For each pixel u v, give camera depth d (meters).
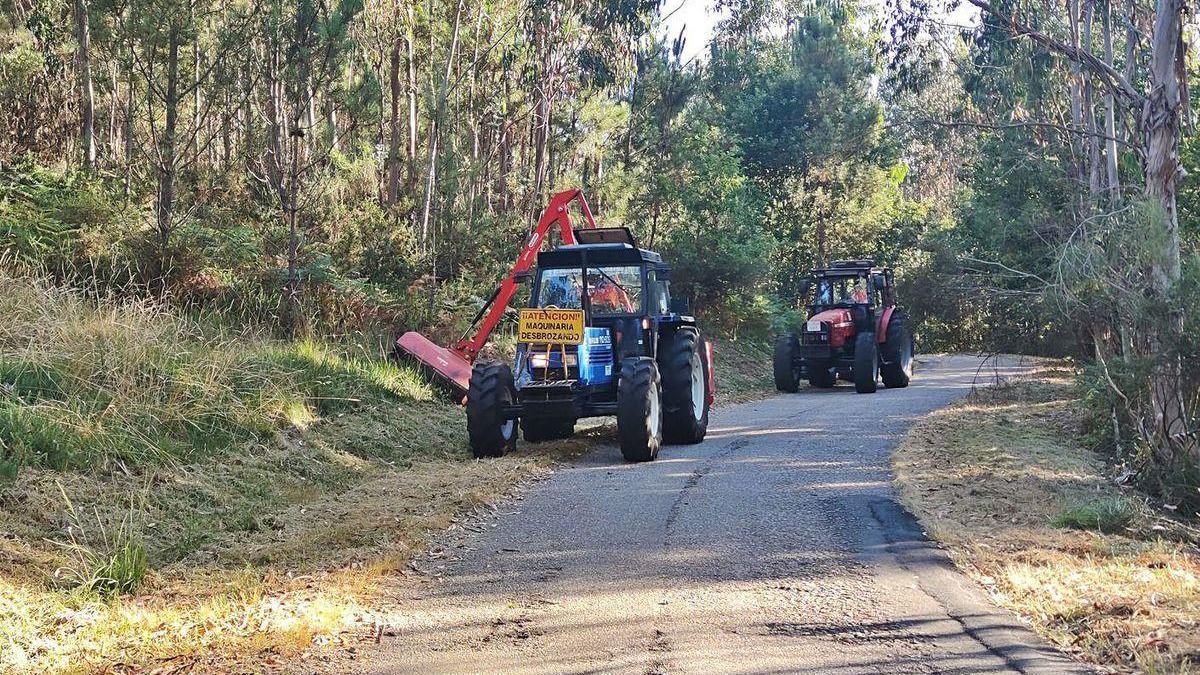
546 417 10.95
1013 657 5.00
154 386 9.91
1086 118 16.91
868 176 40.09
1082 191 12.42
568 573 6.69
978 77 18.23
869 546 7.14
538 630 5.61
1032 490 8.95
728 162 27.50
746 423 14.12
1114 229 10.41
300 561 7.09
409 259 17.44
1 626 5.60
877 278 21.05
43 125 18.97
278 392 11.02
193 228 14.06
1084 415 13.01
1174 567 6.69
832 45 40.28
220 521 7.96
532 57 22.41
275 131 14.22
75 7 16.89
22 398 8.90
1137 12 17.17
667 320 12.31
